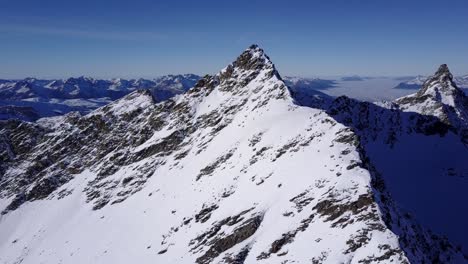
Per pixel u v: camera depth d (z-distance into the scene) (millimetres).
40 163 178875
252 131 108812
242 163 96938
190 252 76188
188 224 88250
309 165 74562
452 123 182500
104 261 95062
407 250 51750
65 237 120938
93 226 119312
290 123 98562
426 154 163375
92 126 186625
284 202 68500
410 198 134375
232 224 73938
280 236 60875
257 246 62781
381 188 69188
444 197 135250
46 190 160625
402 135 174125
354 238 52781
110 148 167250
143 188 127688
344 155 72062
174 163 130625
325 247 53906
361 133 171250
